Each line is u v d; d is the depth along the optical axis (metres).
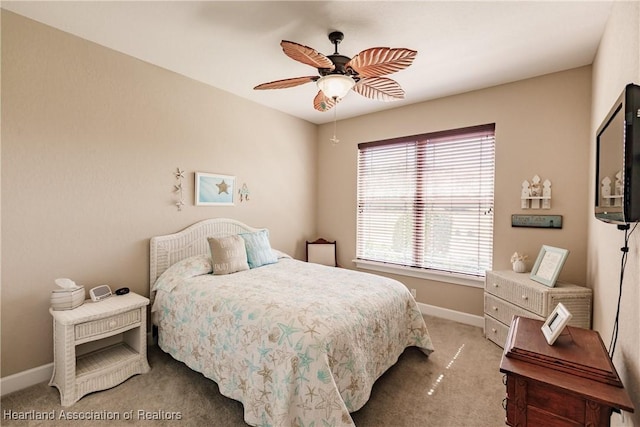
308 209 4.39
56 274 2.20
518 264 2.80
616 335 1.52
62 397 1.92
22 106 2.04
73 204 2.28
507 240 2.99
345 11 1.92
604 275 1.91
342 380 1.67
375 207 3.98
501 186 3.00
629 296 1.33
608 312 1.78
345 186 4.23
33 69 2.07
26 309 2.08
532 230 2.85
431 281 3.52
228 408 1.89
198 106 3.07
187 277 2.50
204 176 3.12
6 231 2.00
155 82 2.73
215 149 3.23
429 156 3.52
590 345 1.32
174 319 2.34
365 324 1.94
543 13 1.90
